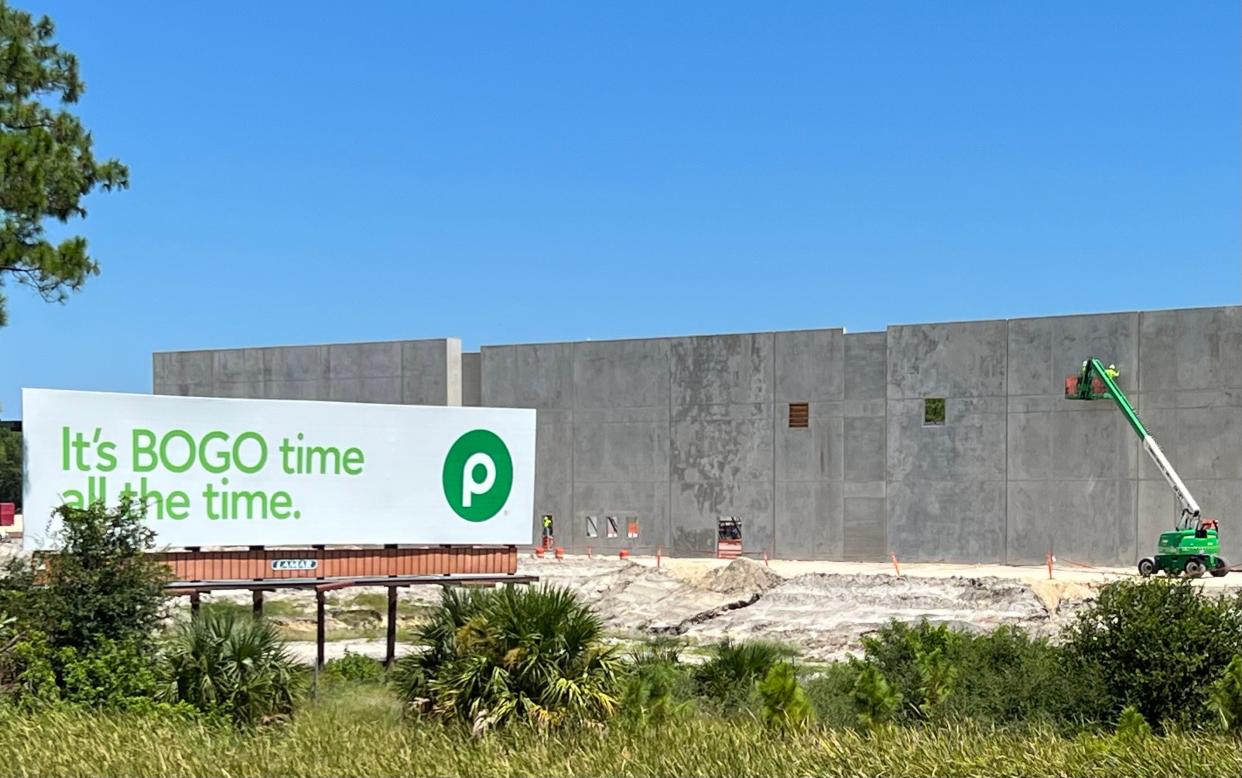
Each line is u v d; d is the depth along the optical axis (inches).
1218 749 617.6
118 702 768.9
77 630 844.6
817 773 588.1
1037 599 1790.1
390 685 938.7
